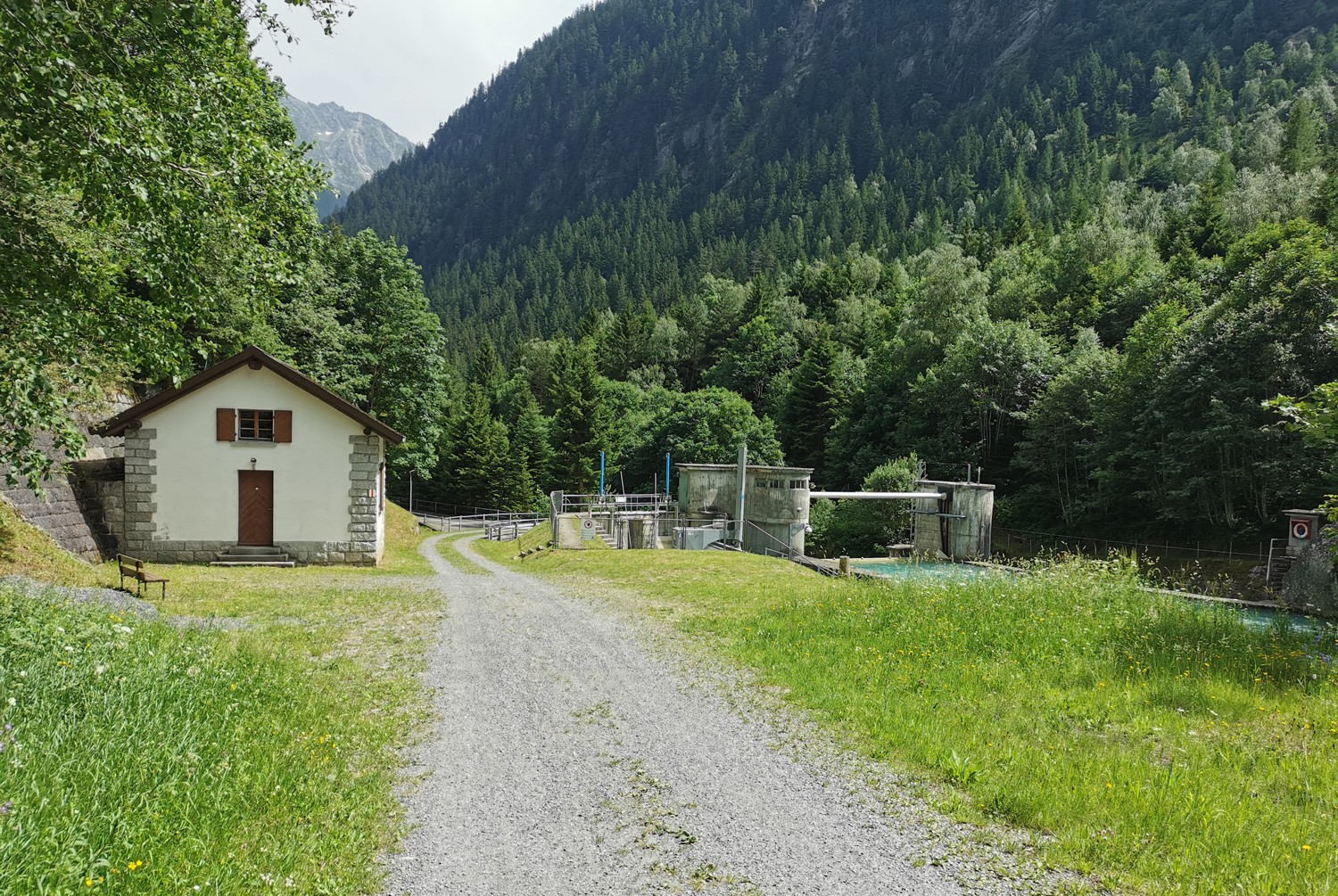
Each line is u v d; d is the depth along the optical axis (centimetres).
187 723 648
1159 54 17400
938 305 6397
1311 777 622
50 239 979
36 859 396
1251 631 1120
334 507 2355
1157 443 3922
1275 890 454
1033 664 980
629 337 10588
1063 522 4756
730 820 581
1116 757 671
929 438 5622
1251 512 3772
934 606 1283
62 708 626
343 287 4097
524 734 790
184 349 1142
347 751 712
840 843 541
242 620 1352
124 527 2212
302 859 491
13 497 1778
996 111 18350
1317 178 6681
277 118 1645
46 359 996
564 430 7188
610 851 534
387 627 1346
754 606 1577
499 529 4597
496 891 478
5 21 716
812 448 6969
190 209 947
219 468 2273
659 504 4819
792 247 14050
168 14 853
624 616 1501
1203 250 6206
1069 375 4672
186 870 439
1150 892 461
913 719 794
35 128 820
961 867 501
